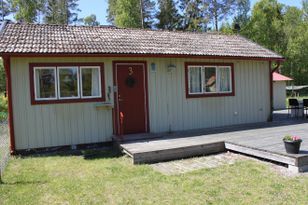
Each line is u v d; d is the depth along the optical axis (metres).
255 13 33.91
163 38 10.91
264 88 11.97
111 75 9.22
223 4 34.41
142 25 35.88
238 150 7.60
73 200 4.93
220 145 8.05
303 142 7.40
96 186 5.55
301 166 6.09
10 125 8.16
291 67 38.72
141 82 9.66
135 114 9.60
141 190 5.30
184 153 7.62
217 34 12.91
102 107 9.10
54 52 8.06
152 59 9.77
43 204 4.81
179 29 39.41
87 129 8.96
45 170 6.70
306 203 4.53
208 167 6.64
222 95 11.00
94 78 9.03
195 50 10.23
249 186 5.31
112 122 9.28
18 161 7.58
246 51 11.30
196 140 8.38
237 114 11.33
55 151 8.62
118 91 9.34
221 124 10.98
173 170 6.51
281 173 5.99
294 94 33.31
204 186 5.39
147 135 9.26
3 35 8.67
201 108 10.61
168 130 10.05
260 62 11.83
